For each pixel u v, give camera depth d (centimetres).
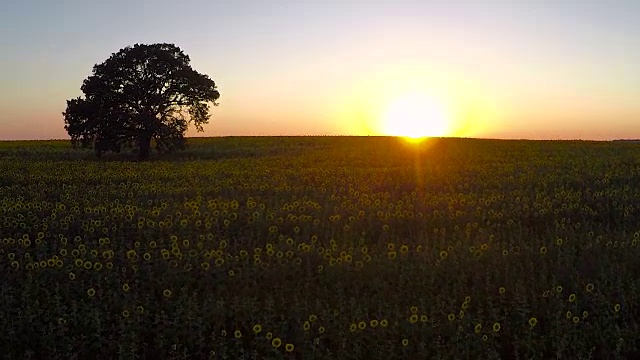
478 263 1182
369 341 889
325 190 2202
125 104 4588
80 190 2211
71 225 1539
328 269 1145
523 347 886
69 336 905
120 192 2106
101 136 4534
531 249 1258
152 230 1453
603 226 1574
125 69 4512
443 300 1007
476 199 1956
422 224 1581
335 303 1014
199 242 1307
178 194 2112
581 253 1256
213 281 1095
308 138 7325
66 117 4572
